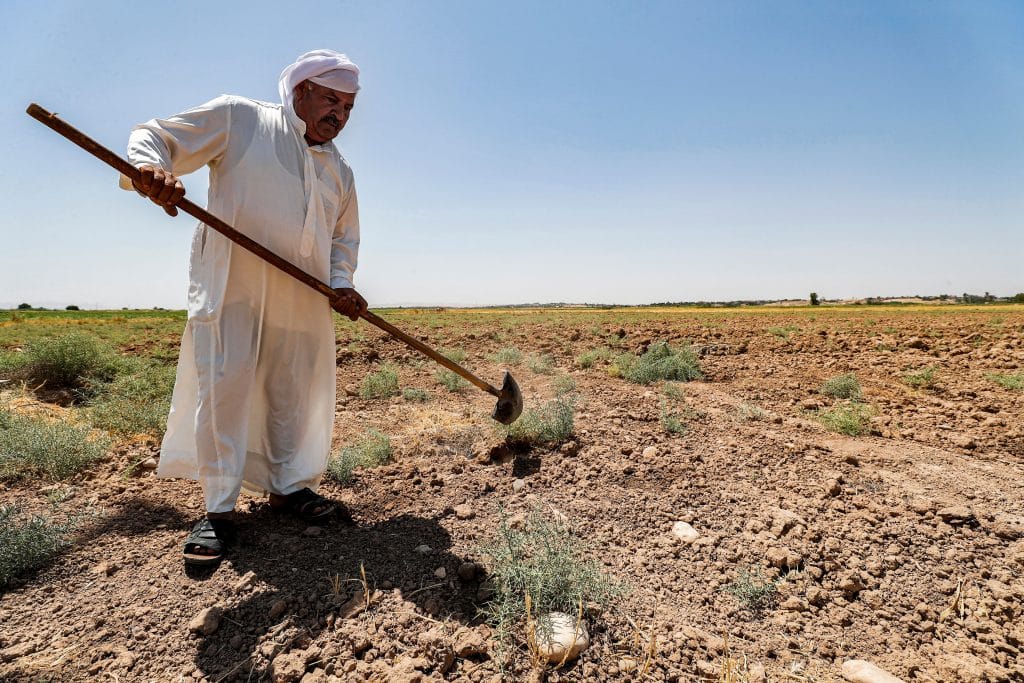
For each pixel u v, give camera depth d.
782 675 1.93
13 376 5.67
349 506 3.05
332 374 2.99
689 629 2.12
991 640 2.12
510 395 3.43
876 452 4.01
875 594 2.37
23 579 2.33
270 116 2.60
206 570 2.38
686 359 7.92
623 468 3.54
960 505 3.12
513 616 2.07
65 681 1.81
